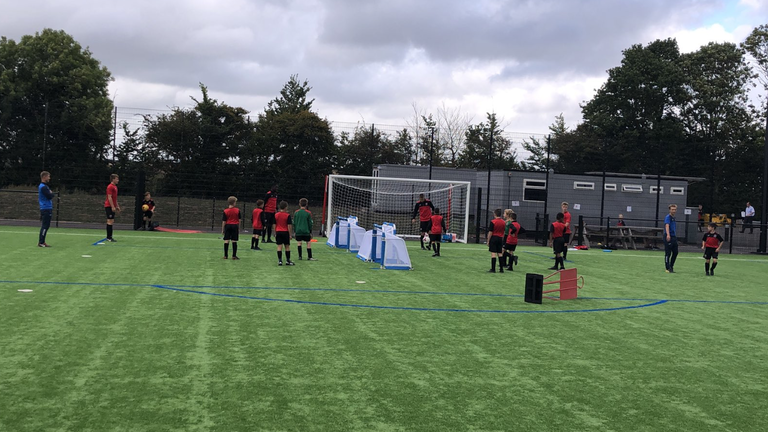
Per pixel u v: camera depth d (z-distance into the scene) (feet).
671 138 161.07
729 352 24.36
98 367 18.71
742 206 137.08
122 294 31.50
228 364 19.58
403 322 27.58
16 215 92.58
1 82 119.85
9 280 34.37
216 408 15.56
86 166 92.48
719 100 158.30
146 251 53.06
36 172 91.45
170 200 98.17
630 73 164.76
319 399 16.60
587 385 18.97
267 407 15.79
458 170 103.50
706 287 45.91
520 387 18.47
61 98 127.34
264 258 52.03
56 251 49.60
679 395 18.37
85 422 14.34
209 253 53.93
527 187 98.37
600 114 169.37
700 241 106.83
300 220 52.19
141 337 22.66
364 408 16.02
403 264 49.44
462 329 26.63
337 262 51.85
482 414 15.97
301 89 185.16
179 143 94.27
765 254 85.87
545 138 89.97
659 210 101.71
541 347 23.84
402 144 139.33
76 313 26.37
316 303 31.53
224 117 100.42
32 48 129.29
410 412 15.87
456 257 61.98
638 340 25.88
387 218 101.35
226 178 95.61
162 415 14.94
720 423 16.07
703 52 168.35
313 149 99.60
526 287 34.99
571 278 37.40
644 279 49.49
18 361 19.04
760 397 18.44
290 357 20.76
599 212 99.91
